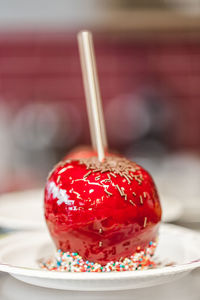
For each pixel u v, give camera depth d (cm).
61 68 270
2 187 219
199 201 120
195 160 250
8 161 251
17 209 103
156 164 252
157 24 226
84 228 56
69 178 58
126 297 51
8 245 68
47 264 63
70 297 52
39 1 212
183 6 199
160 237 70
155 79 276
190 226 94
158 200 61
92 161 61
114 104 274
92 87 62
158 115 272
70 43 270
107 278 47
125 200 56
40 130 258
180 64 275
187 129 275
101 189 56
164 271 48
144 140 271
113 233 56
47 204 59
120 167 60
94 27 234
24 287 56
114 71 275
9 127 262
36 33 267
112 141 271
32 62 268
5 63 267
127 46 275
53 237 60
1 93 266
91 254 57
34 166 250
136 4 201
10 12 212
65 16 212
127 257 58
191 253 64
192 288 55
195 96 276
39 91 269
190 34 256
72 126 267
